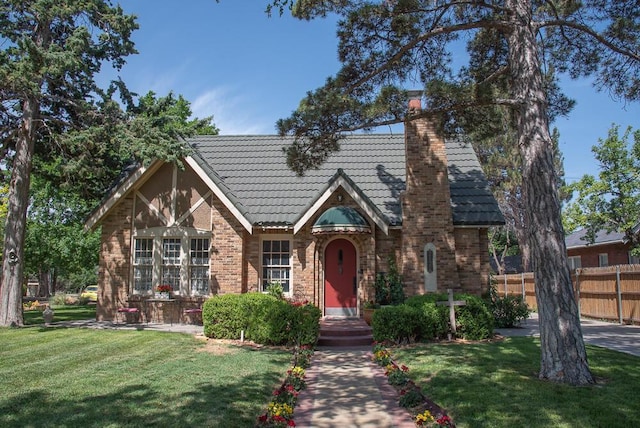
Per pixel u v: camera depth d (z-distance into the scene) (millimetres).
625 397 7773
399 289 17062
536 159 9680
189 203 18531
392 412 7688
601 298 20750
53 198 29406
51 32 17828
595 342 13609
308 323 13344
